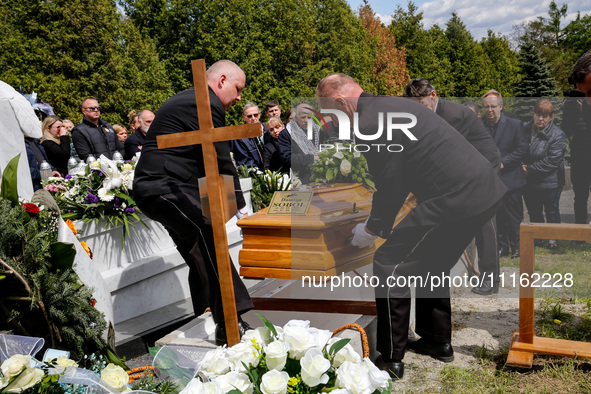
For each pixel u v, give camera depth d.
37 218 2.61
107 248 4.26
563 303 3.95
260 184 6.27
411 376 2.93
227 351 1.71
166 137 2.52
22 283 2.35
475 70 53.91
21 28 21.97
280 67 29.16
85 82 22.19
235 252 5.27
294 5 29.97
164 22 29.09
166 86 25.62
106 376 1.66
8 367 1.52
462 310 4.02
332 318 3.48
